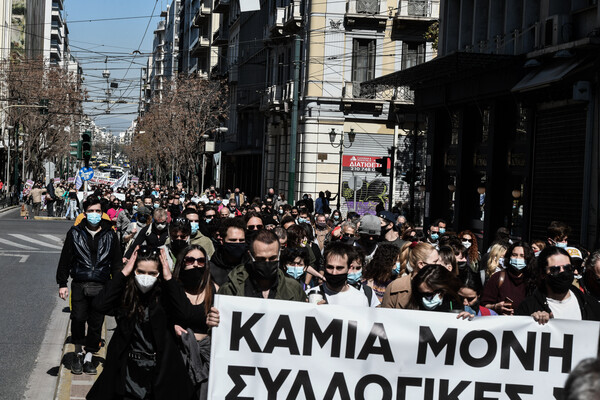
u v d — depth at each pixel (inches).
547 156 826.8
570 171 780.0
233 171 2652.6
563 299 259.8
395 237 494.9
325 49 1614.2
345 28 1611.7
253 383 237.5
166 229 463.2
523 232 861.2
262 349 237.5
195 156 2679.6
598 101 724.7
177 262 249.9
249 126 2370.8
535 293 262.1
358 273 276.4
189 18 4414.4
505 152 927.7
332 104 1620.3
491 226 933.8
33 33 4382.4
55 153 3759.8
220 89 2755.9
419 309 247.4
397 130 1628.9
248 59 2253.9
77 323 380.8
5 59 2832.2
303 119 1632.6
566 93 771.4
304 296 266.5
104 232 388.8
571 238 770.8
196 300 249.9
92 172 1236.5
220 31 2886.3
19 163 3191.4
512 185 914.7
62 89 2878.9
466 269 374.9
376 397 238.1
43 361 416.8
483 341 237.6
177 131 2667.3
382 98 1608.0
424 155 1633.9
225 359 237.1
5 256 968.9
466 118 1019.9
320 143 1620.3
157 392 235.1
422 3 1595.7
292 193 1266.0
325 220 620.1
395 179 1627.7
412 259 282.0
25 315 548.7
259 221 394.6
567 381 92.6
